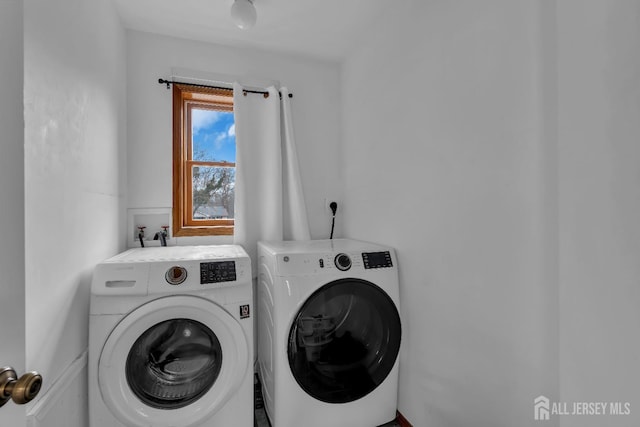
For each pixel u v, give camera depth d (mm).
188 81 1953
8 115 495
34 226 854
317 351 1368
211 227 2035
